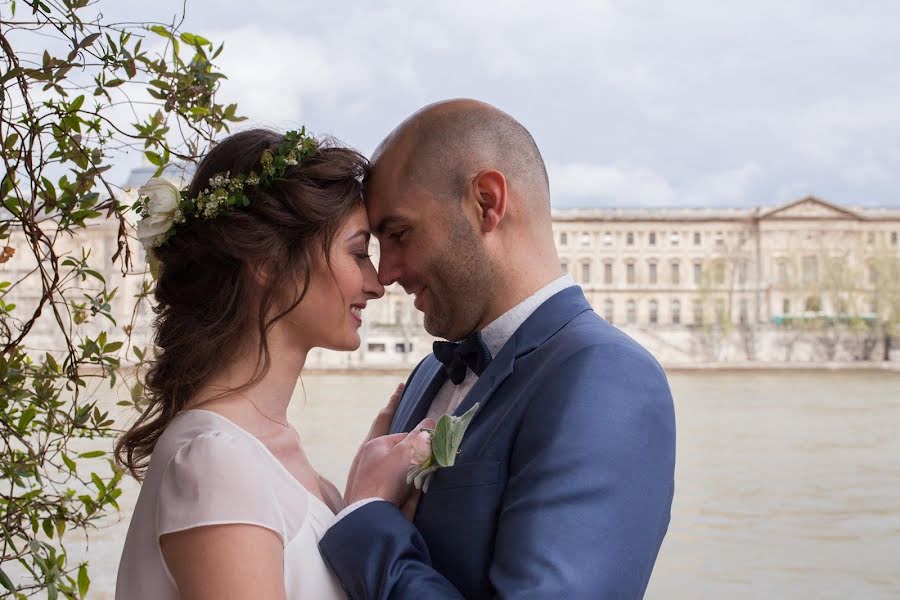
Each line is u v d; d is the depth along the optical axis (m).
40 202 2.24
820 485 20.36
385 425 2.39
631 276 78.81
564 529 1.57
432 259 1.89
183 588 1.44
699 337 72.50
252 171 1.70
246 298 1.69
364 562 1.62
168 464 1.51
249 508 1.46
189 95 2.19
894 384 53.53
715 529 15.90
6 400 2.33
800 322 73.38
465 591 1.71
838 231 77.44
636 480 1.66
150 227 1.71
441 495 1.78
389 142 1.92
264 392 1.70
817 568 13.19
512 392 1.82
